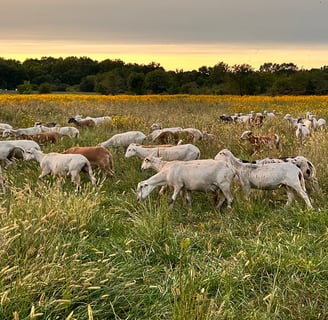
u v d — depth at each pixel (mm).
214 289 5246
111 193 9508
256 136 13453
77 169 9688
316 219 7363
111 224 7098
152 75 63938
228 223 7547
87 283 4516
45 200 7020
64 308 4359
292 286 5281
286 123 19594
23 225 5480
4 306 4129
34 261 4930
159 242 6332
